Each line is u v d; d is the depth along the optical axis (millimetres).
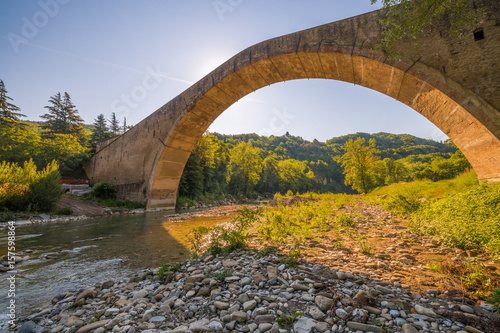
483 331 2314
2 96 49438
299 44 14039
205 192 38656
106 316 3311
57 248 8219
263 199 67500
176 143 24062
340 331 2406
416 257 4883
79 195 25516
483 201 6473
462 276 3633
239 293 3537
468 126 10070
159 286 4379
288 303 3066
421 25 5336
